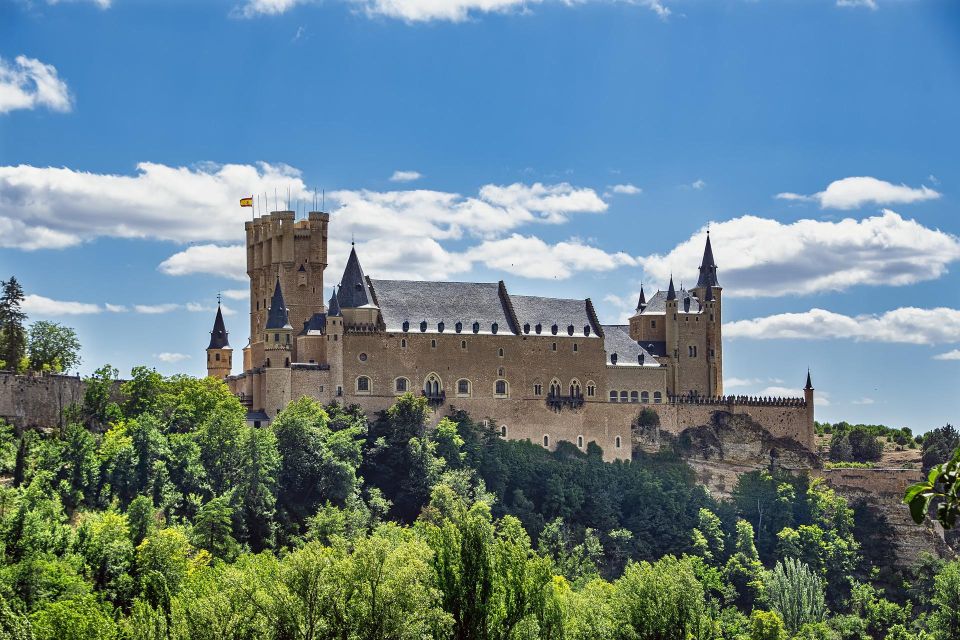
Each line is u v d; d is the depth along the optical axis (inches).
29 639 4923.7
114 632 5009.8
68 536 6451.8
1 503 6673.2
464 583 5738.2
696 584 6550.2
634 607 6456.7
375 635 5191.9
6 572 5629.9
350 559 5423.2
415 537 6884.8
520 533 7440.9
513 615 5812.0
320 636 5128.0
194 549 7219.5
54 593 5679.1
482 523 5915.4
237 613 5078.7
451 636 5521.7
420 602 5344.5
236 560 6806.1
